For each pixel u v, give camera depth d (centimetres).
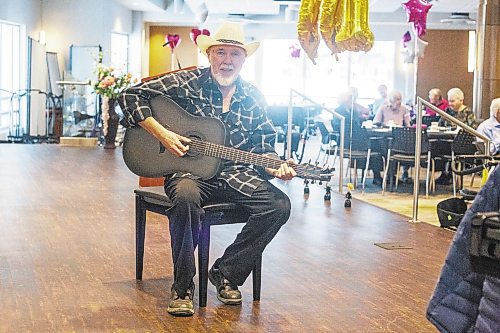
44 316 395
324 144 1284
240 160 402
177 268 401
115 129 1420
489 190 222
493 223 189
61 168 1082
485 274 195
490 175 223
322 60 2252
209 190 410
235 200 410
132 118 407
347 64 2281
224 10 2214
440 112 726
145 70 2408
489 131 979
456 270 227
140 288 451
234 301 419
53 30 1911
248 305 423
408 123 1229
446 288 229
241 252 415
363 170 1130
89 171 1054
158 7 2220
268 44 2380
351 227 684
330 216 742
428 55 2247
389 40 2273
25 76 1767
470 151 1010
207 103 417
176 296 405
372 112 1534
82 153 1320
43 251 546
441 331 231
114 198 809
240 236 416
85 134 1608
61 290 444
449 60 2244
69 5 1911
